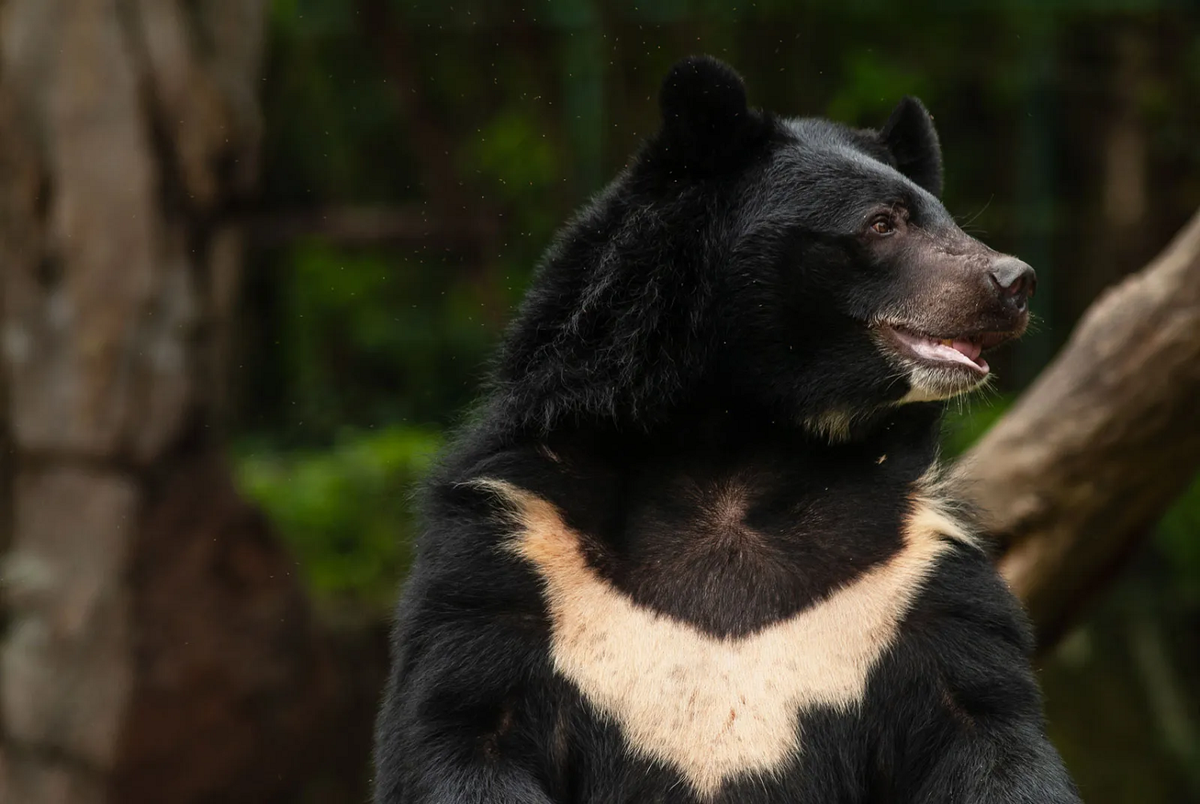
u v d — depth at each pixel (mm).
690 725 5918
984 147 20641
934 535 6180
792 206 6496
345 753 15352
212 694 13992
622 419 6383
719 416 6414
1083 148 20547
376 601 16516
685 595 6113
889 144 7332
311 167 22047
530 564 6066
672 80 6578
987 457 9500
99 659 13586
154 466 13758
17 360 13461
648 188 6652
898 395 6414
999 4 20141
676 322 6461
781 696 5945
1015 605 6172
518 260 20328
